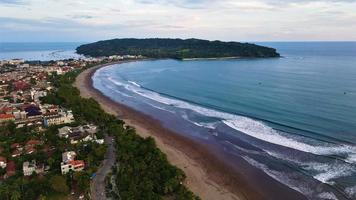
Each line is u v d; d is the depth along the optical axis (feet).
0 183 293.23
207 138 423.23
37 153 344.69
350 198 274.16
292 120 472.85
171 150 383.65
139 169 307.37
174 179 286.05
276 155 360.89
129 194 260.83
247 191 292.81
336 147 372.38
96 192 277.44
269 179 311.68
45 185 280.92
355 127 432.25
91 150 354.33
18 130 420.36
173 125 481.87
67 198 270.26
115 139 393.91
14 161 331.16
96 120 468.75
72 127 434.30
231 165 342.85
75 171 304.91
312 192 286.46
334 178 306.55
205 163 349.61
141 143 371.56
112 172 312.50
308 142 390.63
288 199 278.46
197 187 297.33
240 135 426.10
